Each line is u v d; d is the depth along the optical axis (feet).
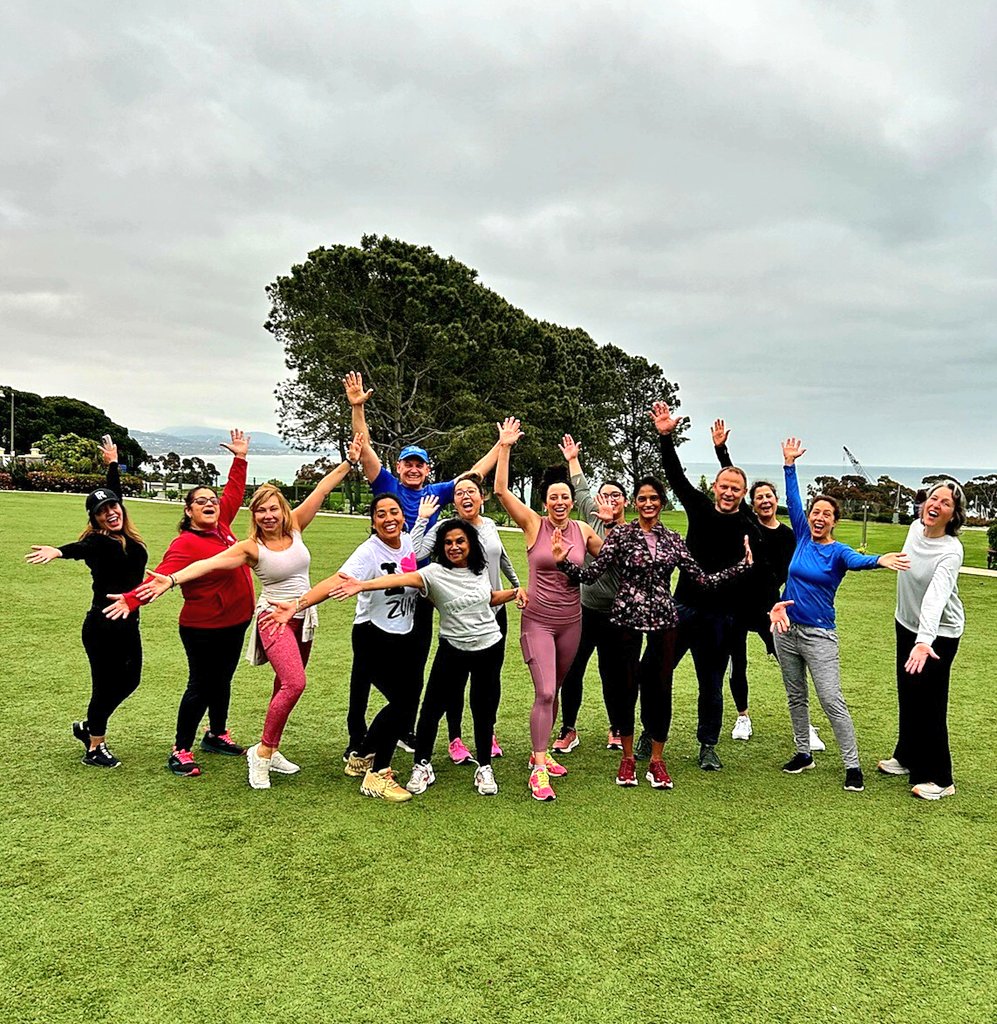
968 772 14.98
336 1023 7.66
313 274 85.71
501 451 15.14
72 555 13.55
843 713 14.11
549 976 8.45
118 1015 7.69
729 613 15.05
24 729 16.40
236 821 12.16
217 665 14.48
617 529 14.40
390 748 13.33
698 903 9.98
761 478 17.42
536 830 12.07
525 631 14.06
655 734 13.96
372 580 13.03
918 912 9.86
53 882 10.17
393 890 10.14
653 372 164.66
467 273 98.99
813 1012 7.96
